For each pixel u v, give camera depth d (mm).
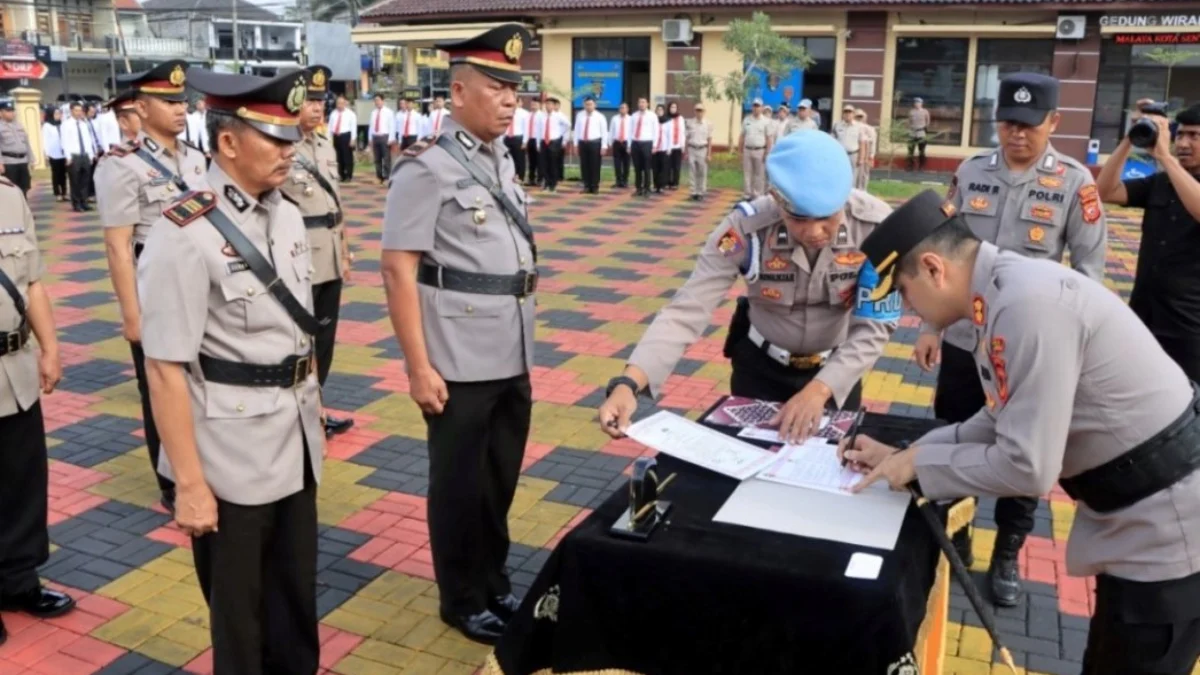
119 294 4109
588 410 5688
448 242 3158
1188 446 2096
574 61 22781
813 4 19938
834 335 3102
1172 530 2107
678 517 2225
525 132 17328
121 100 4422
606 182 18547
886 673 1884
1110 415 2088
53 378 3500
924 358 3746
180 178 4238
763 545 2078
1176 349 3971
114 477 4727
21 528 3430
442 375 3193
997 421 2100
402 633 3424
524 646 2215
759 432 2725
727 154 20969
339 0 50219
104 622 3482
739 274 3090
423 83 26469
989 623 2145
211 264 2514
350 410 5680
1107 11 18375
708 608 2037
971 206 3662
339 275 4980
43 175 19781
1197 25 17766
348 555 3973
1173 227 3918
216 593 2699
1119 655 2240
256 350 2639
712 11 20922
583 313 8016
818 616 1939
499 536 3484
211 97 2543
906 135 19094
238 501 2629
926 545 2174
